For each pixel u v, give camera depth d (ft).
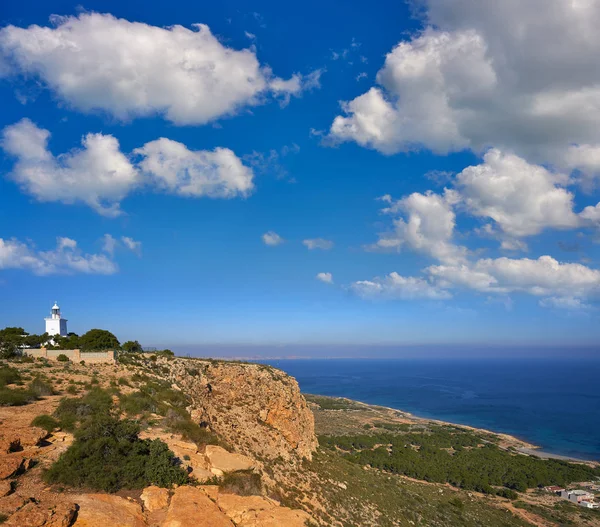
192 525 49.70
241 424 150.10
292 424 180.24
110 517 49.42
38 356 149.38
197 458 77.51
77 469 59.16
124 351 187.21
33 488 53.52
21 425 71.05
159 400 111.75
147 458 66.39
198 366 176.86
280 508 62.90
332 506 132.67
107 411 87.92
